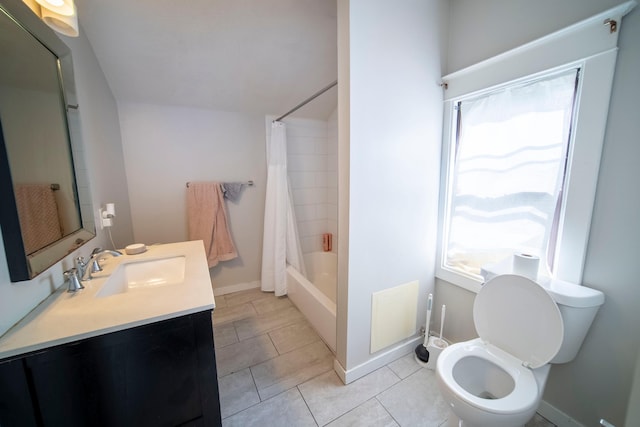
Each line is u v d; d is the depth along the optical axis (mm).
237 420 1349
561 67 1190
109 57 1767
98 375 830
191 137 2492
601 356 1156
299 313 2412
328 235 3205
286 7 1616
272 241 2738
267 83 2305
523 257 1241
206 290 1082
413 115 1577
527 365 1157
